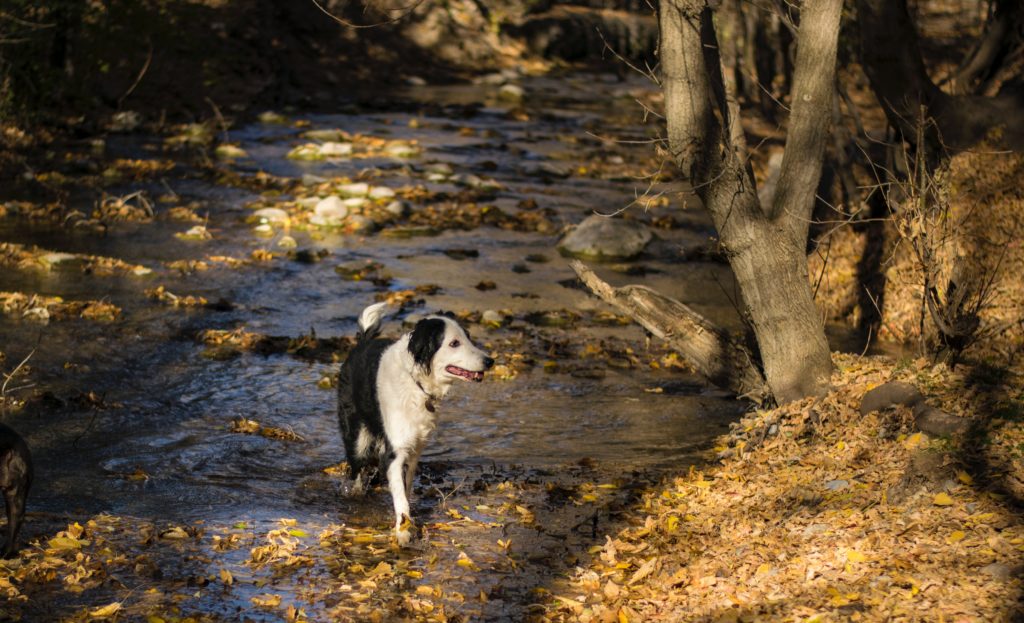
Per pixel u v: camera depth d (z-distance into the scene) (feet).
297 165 64.13
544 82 104.06
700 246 51.52
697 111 25.82
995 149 37.65
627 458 27.20
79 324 35.27
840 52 61.93
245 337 35.17
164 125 72.18
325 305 39.73
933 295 27.63
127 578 19.22
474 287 43.27
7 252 42.47
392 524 22.74
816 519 20.51
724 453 26.45
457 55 105.81
